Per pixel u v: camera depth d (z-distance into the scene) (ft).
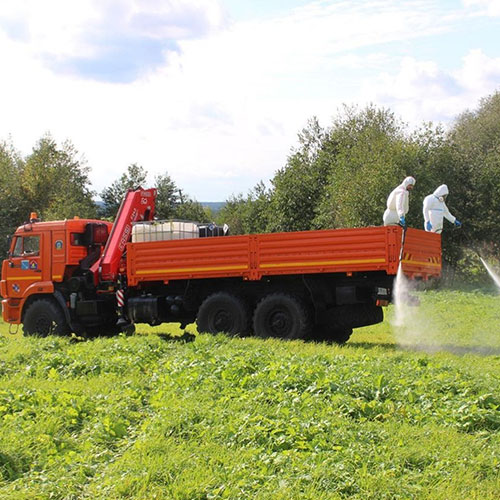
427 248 55.11
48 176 185.06
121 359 43.91
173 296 59.31
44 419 29.76
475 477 22.26
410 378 35.22
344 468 22.31
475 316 70.85
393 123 163.32
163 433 27.02
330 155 175.83
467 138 162.09
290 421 27.37
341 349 49.24
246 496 20.65
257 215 204.64
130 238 63.93
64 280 63.57
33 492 21.58
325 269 52.49
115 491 21.63
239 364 38.50
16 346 51.75
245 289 57.06
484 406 30.09
